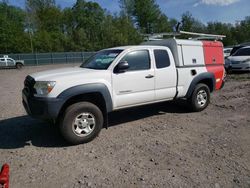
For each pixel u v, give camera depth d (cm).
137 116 700
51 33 6750
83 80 513
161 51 641
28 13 6912
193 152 465
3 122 673
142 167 414
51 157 459
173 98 676
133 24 8238
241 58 1605
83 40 6744
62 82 493
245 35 8275
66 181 381
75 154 469
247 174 390
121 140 530
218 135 548
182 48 683
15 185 372
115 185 367
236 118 670
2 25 5859
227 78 1455
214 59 769
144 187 360
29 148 500
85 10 7738
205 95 747
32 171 411
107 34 7144
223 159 436
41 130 600
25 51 5991
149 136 550
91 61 634
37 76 519
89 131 520
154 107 793
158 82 626
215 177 382
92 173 401
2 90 1279
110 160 442
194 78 708
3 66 3516
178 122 645
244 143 503
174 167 412
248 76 1479
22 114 750
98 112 525
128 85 573
